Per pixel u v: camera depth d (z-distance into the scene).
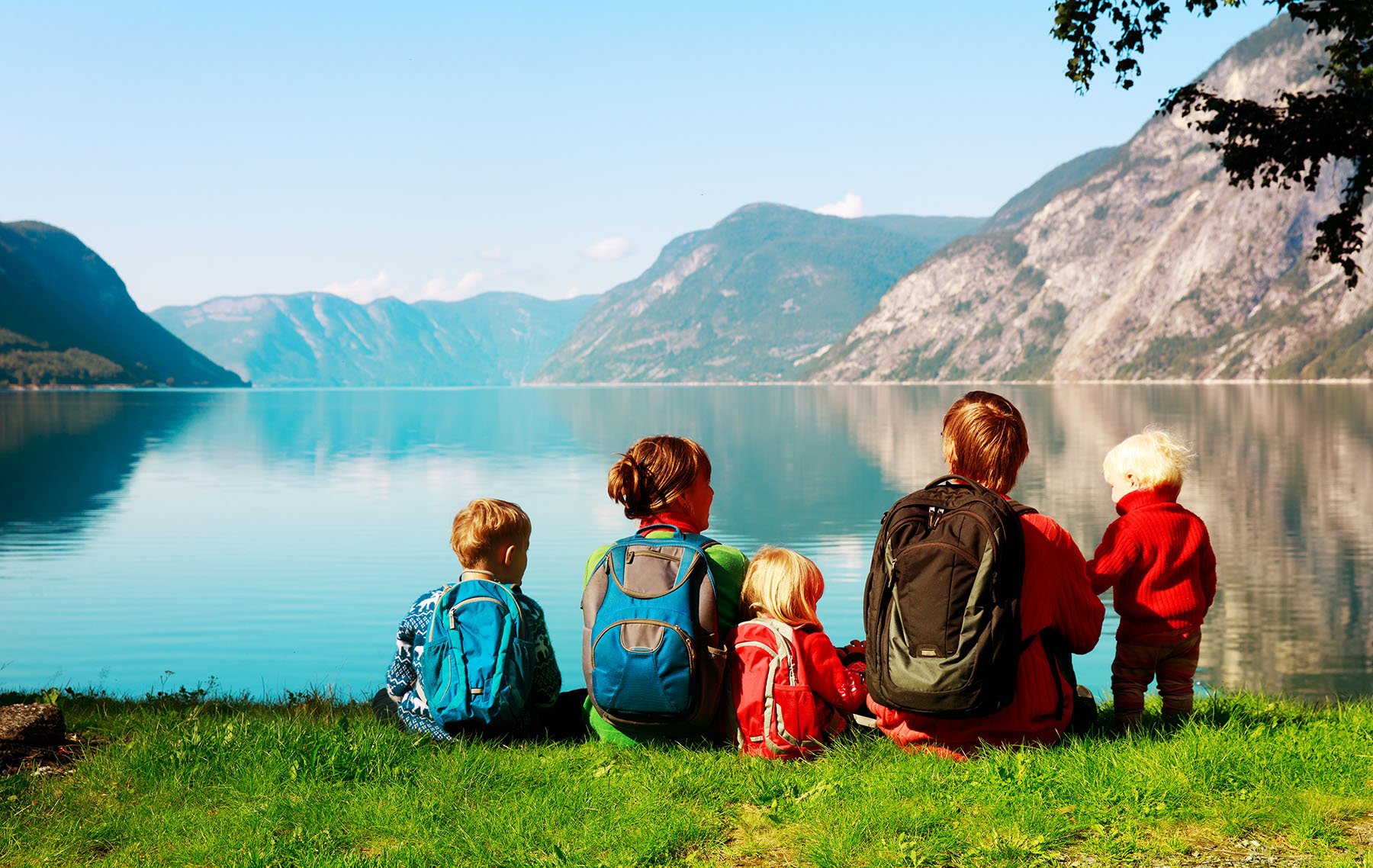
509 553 5.75
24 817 4.61
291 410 145.50
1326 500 34.50
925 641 4.79
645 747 5.40
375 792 4.83
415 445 69.38
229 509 35.19
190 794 4.90
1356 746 5.26
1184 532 5.64
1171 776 4.67
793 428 88.75
